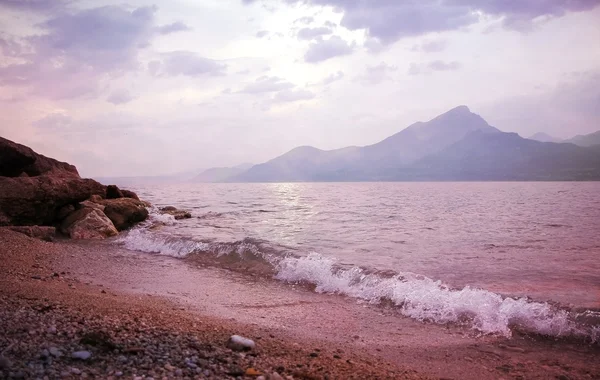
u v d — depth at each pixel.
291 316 8.87
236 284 11.66
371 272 11.98
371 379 5.30
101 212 21.45
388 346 7.25
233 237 19.17
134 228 23.34
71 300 7.92
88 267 12.93
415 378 5.63
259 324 8.00
